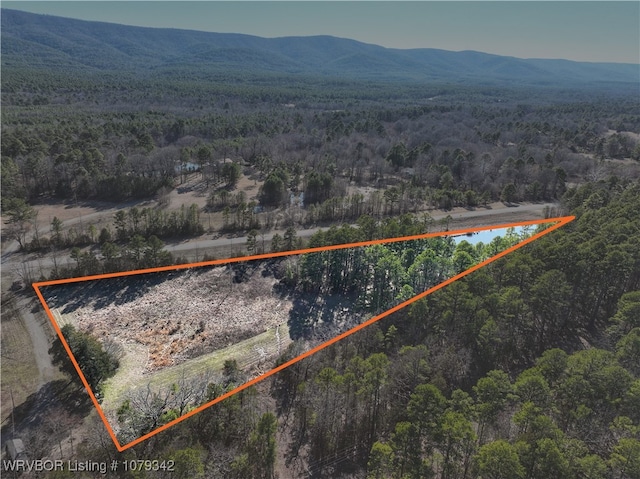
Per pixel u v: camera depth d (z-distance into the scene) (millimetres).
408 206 107000
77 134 137000
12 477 38562
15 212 82375
